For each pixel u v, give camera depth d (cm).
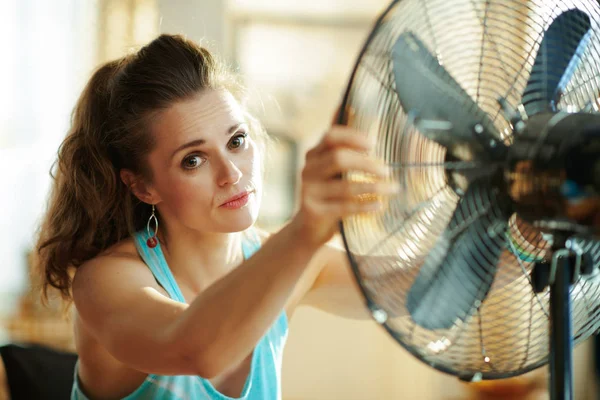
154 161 155
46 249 174
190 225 155
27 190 448
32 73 449
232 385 162
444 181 108
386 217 101
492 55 114
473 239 109
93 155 166
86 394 166
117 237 171
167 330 113
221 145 150
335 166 87
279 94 441
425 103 105
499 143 110
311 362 425
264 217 432
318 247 97
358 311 186
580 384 344
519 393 329
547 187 101
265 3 441
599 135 99
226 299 101
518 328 112
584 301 119
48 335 390
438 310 106
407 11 102
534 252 114
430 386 415
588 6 118
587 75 119
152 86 151
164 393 156
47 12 449
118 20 445
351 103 95
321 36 441
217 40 445
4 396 261
